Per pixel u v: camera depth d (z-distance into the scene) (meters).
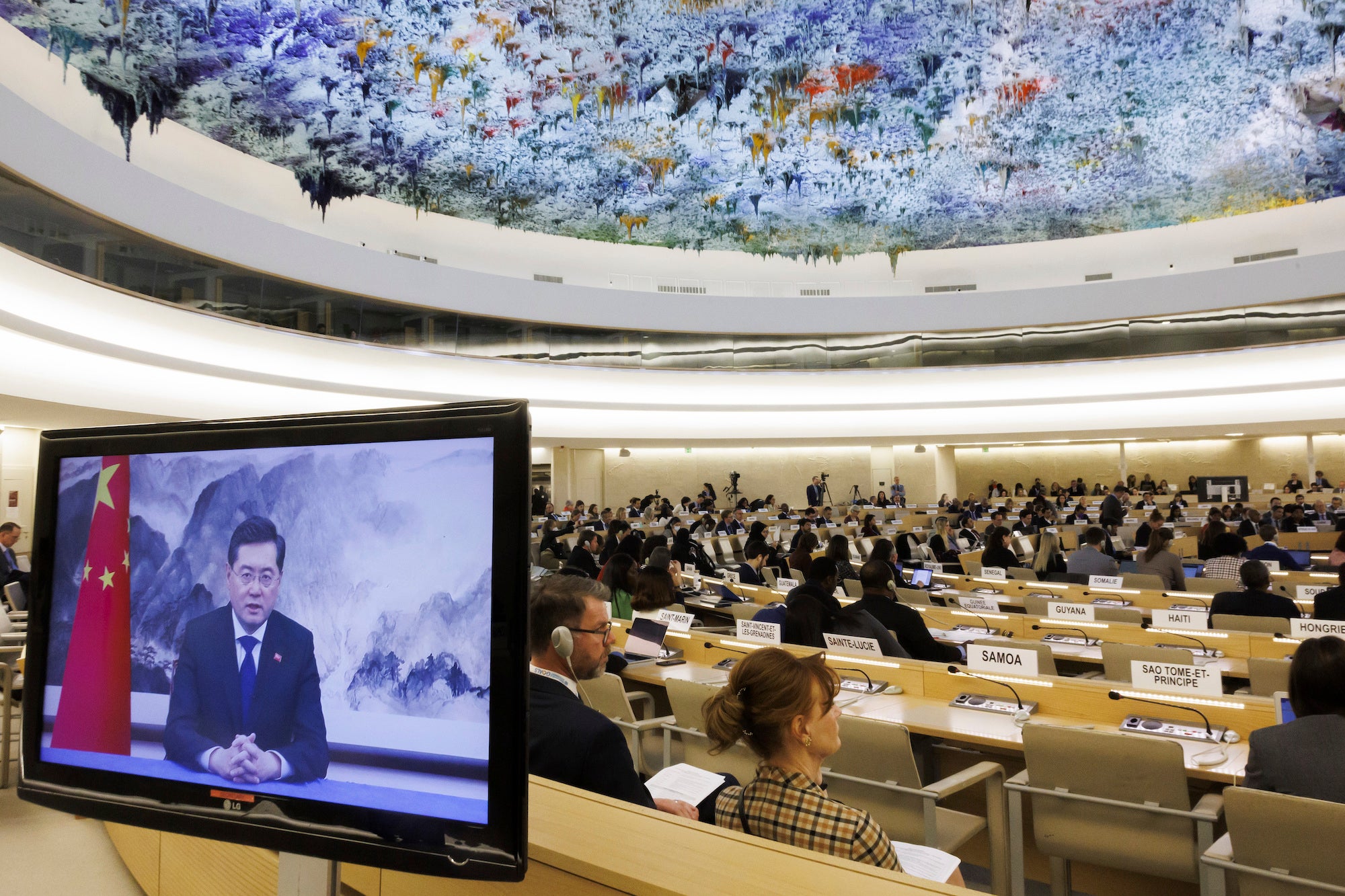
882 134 19.97
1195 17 16.78
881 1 17.19
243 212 13.41
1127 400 21.55
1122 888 3.58
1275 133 18.61
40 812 4.27
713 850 1.31
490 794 1.04
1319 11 16.09
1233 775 3.07
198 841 2.11
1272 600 6.39
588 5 16.48
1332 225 19.31
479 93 17.25
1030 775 3.30
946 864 2.11
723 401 21.52
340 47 15.15
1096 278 21.47
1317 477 22.38
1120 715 3.93
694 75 18.28
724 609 8.45
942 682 4.52
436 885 1.45
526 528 1.05
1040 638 6.41
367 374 16.83
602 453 24.16
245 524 1.27
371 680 1.15
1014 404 21.67
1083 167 20.23
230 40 13.78
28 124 9.15
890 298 20.72
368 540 1.18
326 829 1.15
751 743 2.11
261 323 13.98
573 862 1.28
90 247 10.55
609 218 20.55
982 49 18.09
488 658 1.08
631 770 2.16
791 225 21.75
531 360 18.78
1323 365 19.09
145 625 1.32
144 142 13.57
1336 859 2.39
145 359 11.84
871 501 23.50
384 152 17.42
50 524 1.41
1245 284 18.61
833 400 21.84
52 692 1.37
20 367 10.50
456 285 17.12
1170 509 18.03
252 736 1.22
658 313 19.73
